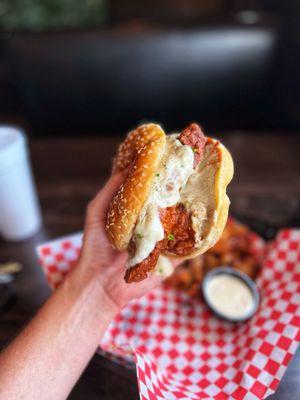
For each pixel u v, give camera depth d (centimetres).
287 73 75
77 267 29
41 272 34
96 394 25
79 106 67
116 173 28
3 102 110
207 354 29
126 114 69
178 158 23
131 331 31
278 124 77
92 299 27
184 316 32
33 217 38
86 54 62
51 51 61
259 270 35
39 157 51
